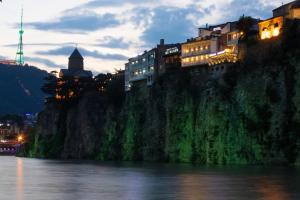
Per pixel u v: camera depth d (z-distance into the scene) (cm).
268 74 15188
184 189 7988
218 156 15762
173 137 18300
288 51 15188
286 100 14675
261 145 14850
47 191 7894
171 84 19275
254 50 16425
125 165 16675
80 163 19100
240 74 16138
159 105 19838
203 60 18862
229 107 15838
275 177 9994
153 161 19562
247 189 7812
